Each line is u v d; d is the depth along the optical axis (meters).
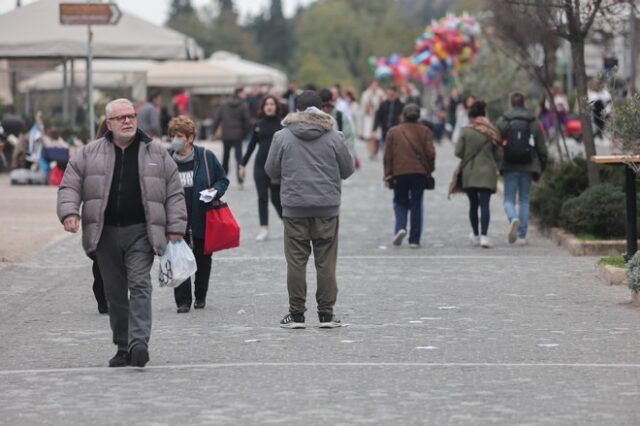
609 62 56.25
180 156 24.91
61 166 58.12
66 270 31.33
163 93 108.19
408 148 35.38
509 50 52.78
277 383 17.94
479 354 20.11
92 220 19.08
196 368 19.14
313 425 15.28
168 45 56.16
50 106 76.62
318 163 22.70
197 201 24.83
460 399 16.69
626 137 27.80
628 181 28.81
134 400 16.89
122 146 19.25
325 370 18.88
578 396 16.80
